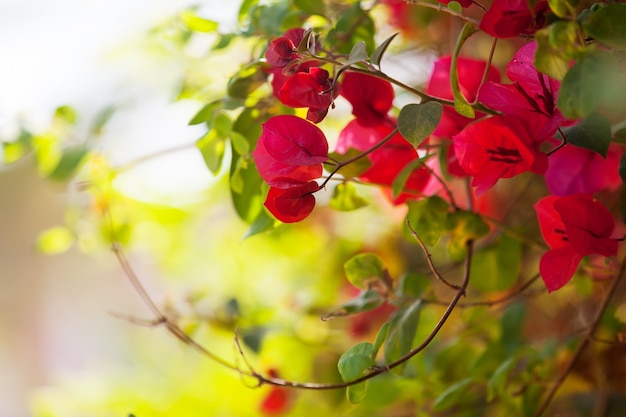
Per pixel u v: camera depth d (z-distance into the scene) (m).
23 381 2.78
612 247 1.04
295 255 1.67
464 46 1.32
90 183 1.31
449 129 1.10
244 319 1.36
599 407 1.27
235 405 1.55
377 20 1.27
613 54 0.98
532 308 1.41
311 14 1.17
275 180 1.02
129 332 2.45
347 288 1.54
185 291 1.46
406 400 1.35
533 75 1.01
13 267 2.61
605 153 1.00
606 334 1.23
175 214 1.60
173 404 1.58
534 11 0.98
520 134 1.01
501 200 1.34
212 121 1.14
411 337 1.12
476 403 1.31
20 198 2.43
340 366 1.06
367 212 1.58
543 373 1.21
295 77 1.00
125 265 1.25
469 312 1.25
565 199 1.04
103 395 1.62
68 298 2.71
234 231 1.71
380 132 1.10
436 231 1.12
